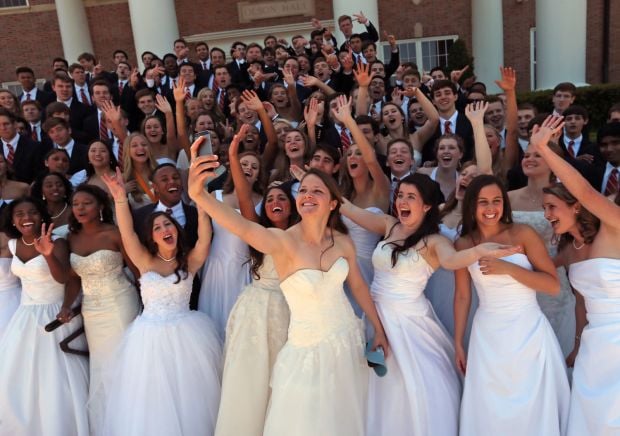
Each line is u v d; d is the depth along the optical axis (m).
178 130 5.71
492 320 3.20
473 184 3.27
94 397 3.82
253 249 3.60
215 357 3.70
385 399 3.36
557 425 3.04
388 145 4.60
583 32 12.28
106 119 6.57
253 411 3.43
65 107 6.72
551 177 3.92
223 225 2.92
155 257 3.73
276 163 5.23
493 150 5.04
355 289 3.43
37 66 17.23
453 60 15.67
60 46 17.16
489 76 16.25
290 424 3.04
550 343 3.16
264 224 3.82
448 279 3.87
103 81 7.10
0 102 7.62
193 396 3.52
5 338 3.83
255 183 4.42
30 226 3.86
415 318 3.42
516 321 3.15
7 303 4.14
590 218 3.08
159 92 8.81
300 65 8.68
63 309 3.82
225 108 8.42
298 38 10.27
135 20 12.56
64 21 15.95
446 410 3.28
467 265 3.04
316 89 8.09
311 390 3.05
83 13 16.31
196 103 6.97
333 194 3.22
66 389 3.81
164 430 3.39
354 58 9.04
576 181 2.87
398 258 3.42
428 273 3.45
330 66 8.14
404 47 17.28
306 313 3.15
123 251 3.91
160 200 4.21
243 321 3.52
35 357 3.78
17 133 6.40
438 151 4.75
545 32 12.43
